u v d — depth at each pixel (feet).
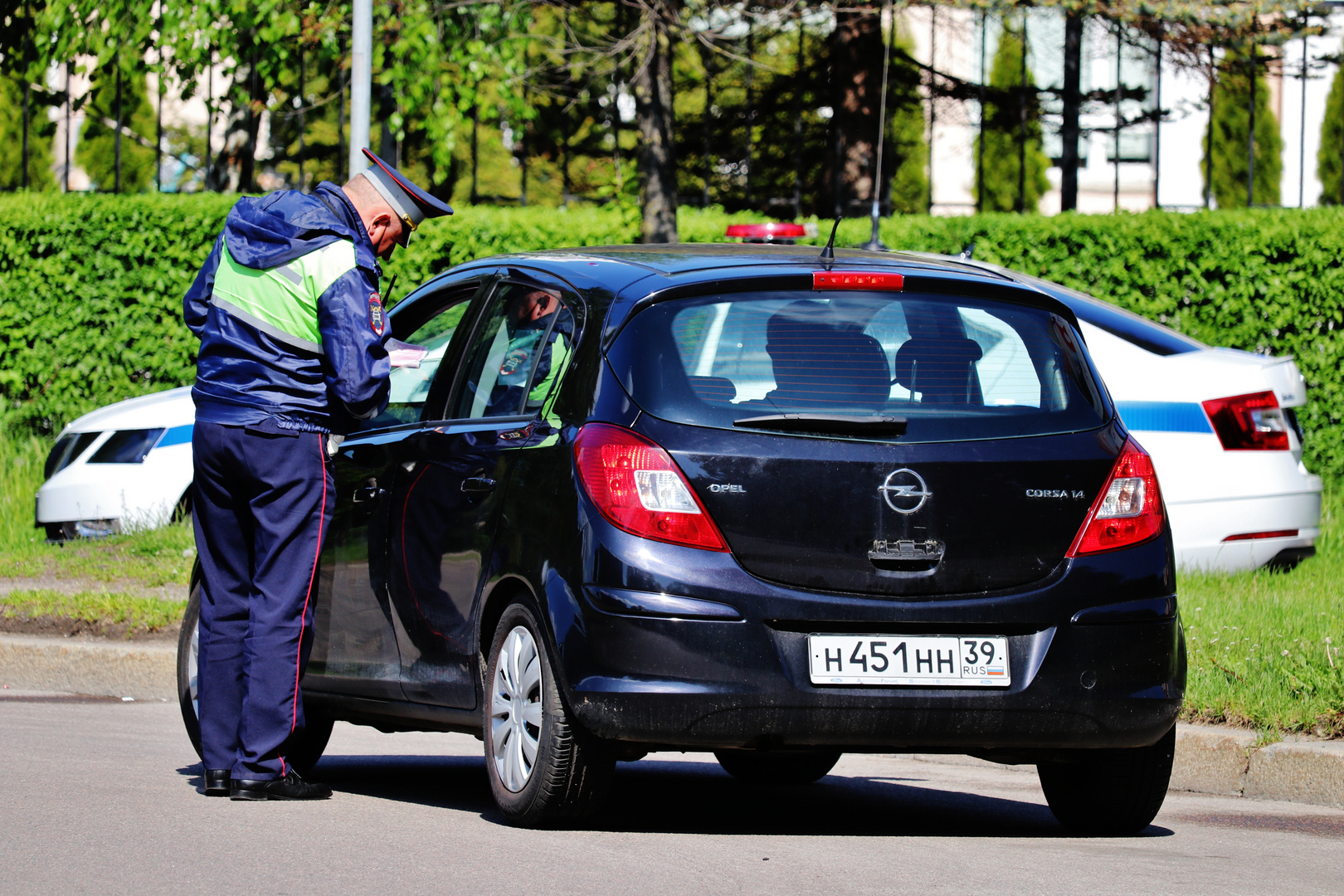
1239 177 386.11
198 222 182.80
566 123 211.41
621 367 57.82
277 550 65.77
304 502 65.87
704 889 49.67
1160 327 120.98
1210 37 178.19
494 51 188.75
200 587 75.25
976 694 55.93
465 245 179.42
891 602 55.83
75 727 91.04
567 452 57.77
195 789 68.64
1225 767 78.28
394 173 67.56
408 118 202.08
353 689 71.87
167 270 183.01
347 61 194.59
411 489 67.87
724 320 58.29
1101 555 58.03
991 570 56.80
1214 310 159.22
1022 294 61.05
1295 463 117.91
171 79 199.82
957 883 51.49
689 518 55.31
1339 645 87.35
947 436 57.41
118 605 115.75
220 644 67.41
